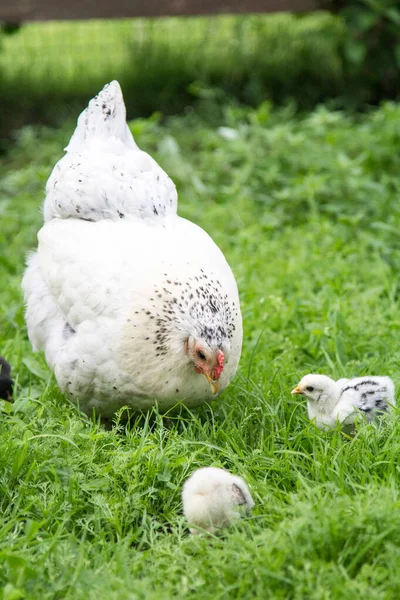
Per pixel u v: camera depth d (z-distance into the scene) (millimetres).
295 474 4715
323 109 10469
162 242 5352
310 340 6523
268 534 3891
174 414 5535
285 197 9125
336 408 5359
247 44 13812
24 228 9141
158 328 5016
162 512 4660
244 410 5531
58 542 4125
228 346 5070
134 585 3727
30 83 13156
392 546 3791
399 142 9945
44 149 11031
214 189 9828
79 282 5234
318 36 13000
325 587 3645
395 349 6328
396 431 4945
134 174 5801
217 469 4469
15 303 7559
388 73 12727
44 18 12195
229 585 3783
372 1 11898
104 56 14047
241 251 8367
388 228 8203
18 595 3574
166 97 13047
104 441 5039
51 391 5801
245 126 10453
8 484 4676
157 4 12320
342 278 7637
